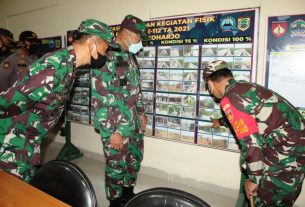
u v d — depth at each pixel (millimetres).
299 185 1551
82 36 1461
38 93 1305
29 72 1288
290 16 1933
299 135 1487
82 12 3211
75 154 3473
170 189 917
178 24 2443
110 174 2143
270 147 1553
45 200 910
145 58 2701
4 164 1452
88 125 3379
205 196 2424
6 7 4320
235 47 2182
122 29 2188
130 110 2199
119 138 2053
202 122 2432
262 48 2086
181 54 2461
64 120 3402
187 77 2455
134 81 2264
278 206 1605
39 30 3820
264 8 2035
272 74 2049
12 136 1452
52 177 1115
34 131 1514
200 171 2527
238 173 2320
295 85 1979
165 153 2721
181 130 2562
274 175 1543
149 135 2791
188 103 2484
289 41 1960
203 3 2305
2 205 872
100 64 1634
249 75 2150
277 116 1474
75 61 1417
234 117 1476
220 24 2225
